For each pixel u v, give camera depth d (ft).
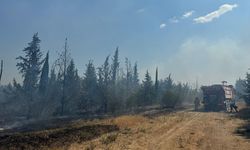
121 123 78.74
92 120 92.84
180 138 59.31
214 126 80.64
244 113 123.44
